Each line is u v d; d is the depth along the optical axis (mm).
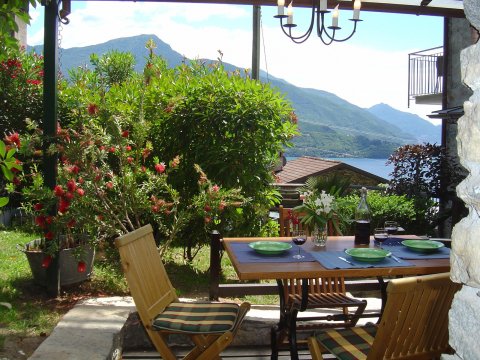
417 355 2713
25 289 4879
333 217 4074
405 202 8172
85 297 4762
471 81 1196
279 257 3586
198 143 6016
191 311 3480
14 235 7324
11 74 8828
